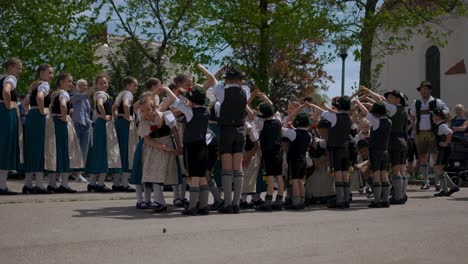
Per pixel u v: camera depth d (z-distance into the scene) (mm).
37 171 9922
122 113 11125
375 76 23688
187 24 23141
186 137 7652
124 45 24000
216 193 8688
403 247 5348
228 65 8102
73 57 22734
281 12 20906
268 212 8289
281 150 8617
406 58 32312
